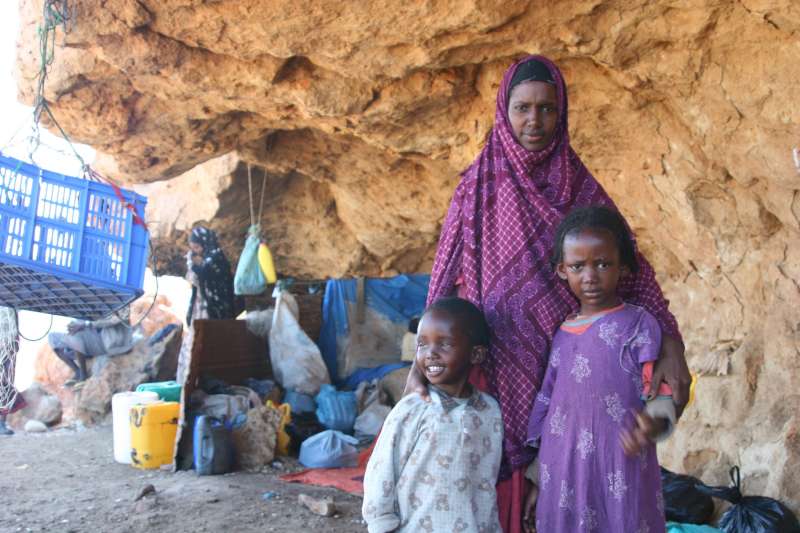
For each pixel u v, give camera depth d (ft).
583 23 13.99
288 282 30.78
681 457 16.62
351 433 25.35
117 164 24.14
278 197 31.73
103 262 12.43
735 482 14.90
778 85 12.64
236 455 22.13
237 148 24.52
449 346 6.49
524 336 6.60
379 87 18.37
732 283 16.94
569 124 17.16
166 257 37.70
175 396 25.13
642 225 18.72
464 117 19.45
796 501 13.75
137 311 56.18
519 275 6.66
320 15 15.28
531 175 6.94
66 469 22.22
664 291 19.49
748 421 15.57
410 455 6.58
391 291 31.32
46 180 11.85
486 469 6.52
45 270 11.66
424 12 14.73
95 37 17.17
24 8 18.95
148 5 16.14
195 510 17.65
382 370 28.55
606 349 6.08
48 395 32.50
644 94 15.60
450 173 23.62
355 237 32.14
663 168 16.71
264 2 15.34
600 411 6.00
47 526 16.46
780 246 15.60
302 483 20.38
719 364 16.90
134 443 22.33
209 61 18.15
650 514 5.94
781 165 13.60
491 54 16.06
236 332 26.68
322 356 30.19
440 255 7.29
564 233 6.32
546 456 6.26
